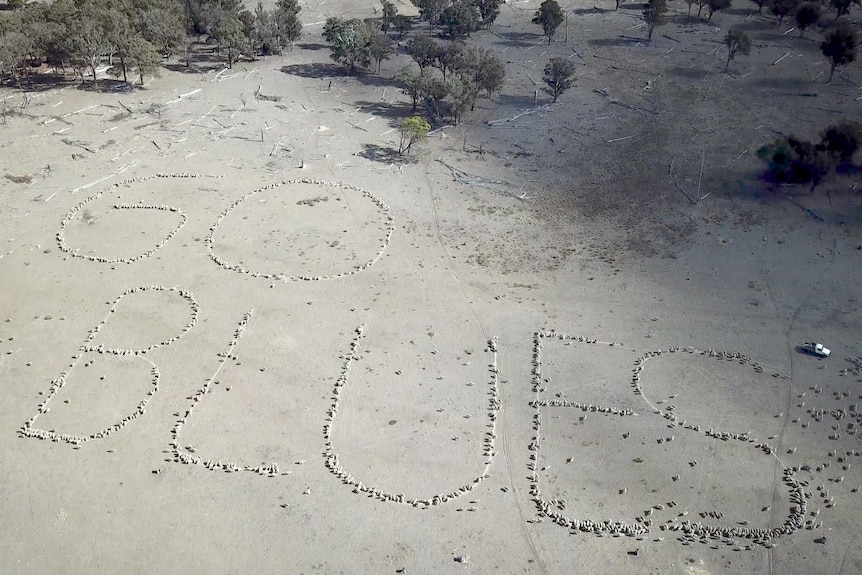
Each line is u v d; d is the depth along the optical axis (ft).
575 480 147.33
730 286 200.54
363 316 188.03
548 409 163.63
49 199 228.63
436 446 154.10
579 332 184.75
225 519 138.82
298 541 135.03
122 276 199.72
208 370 171.53
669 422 160.45
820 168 234.38
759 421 160.76
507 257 212.02
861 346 180.45
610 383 170.30
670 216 230.48
